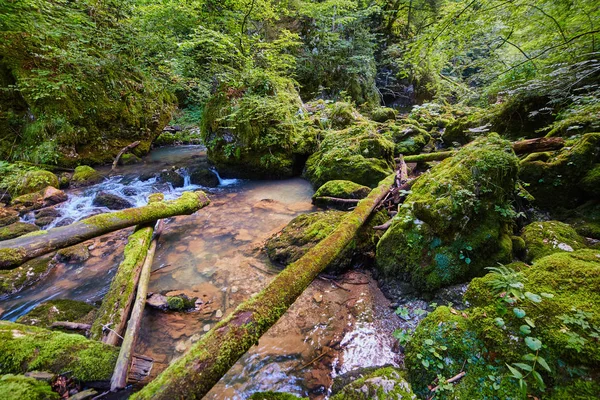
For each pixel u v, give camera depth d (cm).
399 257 309
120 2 938
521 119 570
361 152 633
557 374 142
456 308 249
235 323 176
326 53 1376
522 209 363
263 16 955
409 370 196
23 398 156
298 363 228
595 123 392
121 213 404
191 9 816
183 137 1220
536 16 477
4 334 201
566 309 160
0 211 511
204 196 539
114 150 888
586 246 281
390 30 1659
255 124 718
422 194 335
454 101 1538
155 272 360
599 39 443
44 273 361
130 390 194
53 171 730
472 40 549
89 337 238
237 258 389
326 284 325
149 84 1038
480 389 157
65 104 771
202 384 147
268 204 576
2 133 700
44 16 748
